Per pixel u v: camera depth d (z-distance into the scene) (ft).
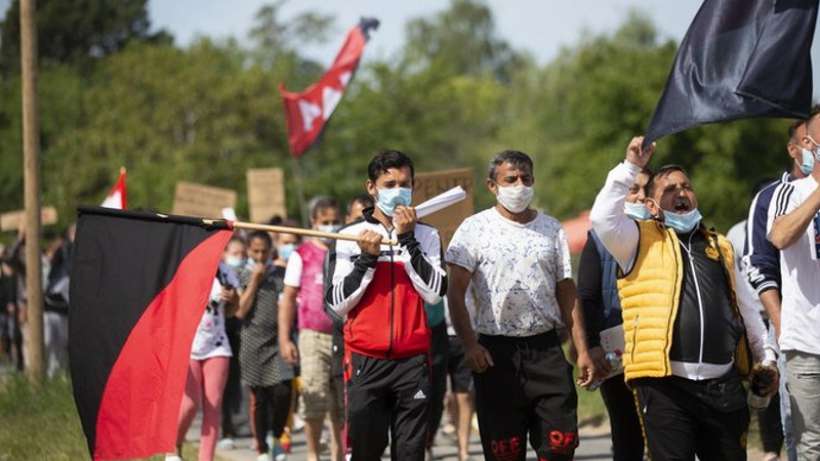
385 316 49.62
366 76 377.50
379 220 51.70
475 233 51.49
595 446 79.92
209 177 327.88
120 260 49.60
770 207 47.52
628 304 48.08
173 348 48.85
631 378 47.85
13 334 140.36
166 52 358.02
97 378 49.01
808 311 46.34
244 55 430.20
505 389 50.85
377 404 50.01
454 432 88.22
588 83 290.97
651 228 48.29
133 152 343.46
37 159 103.40
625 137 278.26
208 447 66.28
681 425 47.03
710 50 45.57
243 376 75.92
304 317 69.46
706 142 255.70
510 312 50.67
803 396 46.57
